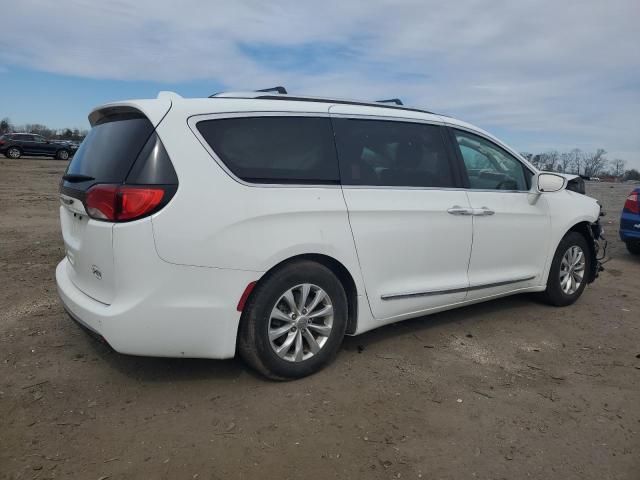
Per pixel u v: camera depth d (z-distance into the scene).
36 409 3.02
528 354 4.11
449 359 3.94
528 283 4.95
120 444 2.72
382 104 4.16
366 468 2.61
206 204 3.02
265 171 3.29
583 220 5.31
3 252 6.82
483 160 4.62
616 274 7.13
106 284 3.03
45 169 25.00
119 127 3.26
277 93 3.81
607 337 4.56
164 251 2.92
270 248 3.20
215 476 2.51
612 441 2.94
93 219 3.07
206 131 3.14
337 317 3.57
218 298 3.08
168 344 3.03
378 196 3.75
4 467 2.51
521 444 2.87
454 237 4.20
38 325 4.24
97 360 3.64
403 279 3.94
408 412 3.15
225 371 3.54
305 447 2.76
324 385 3.43
